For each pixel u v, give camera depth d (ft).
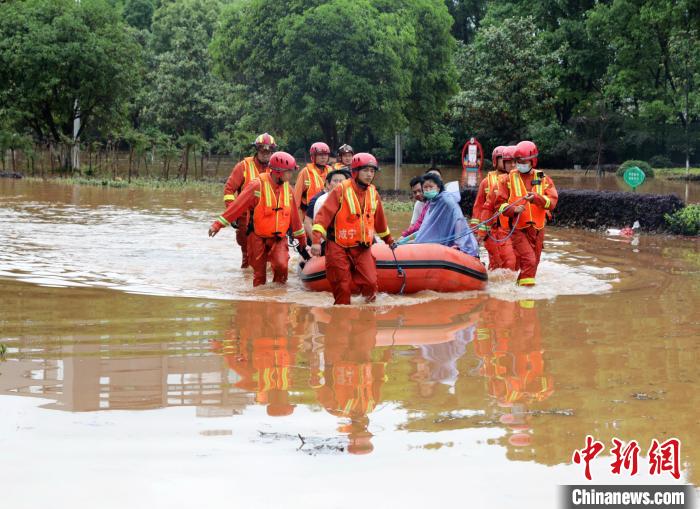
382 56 96.22
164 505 11.84
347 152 38.45
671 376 18.92
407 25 99.71
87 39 115.24
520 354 21.07
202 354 20.83
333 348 21.70
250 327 24.34
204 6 184.96
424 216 34.68
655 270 36.94
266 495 12.19
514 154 32.45
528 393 17.49
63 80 116.37
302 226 34.06
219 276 34.58
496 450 14.07
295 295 30.32
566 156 154.71
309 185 38.22
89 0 118.73
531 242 32.73
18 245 42.27
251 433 14.84
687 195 90.02
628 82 149.79
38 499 12.00
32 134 129.29
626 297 30.04
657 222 53.16
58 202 71.05
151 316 25.79
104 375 18.69
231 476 12.86
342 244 28.37
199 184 99.86
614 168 144.87
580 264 38.78
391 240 29.91
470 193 63.87
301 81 98.02
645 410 16.28
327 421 15.56
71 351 20.92
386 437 14.67
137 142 110.93
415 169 153.07
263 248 32.12
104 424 15.26
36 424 15.20
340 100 98.12
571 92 163.22
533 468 13.30
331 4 95.09
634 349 21.63
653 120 150.20
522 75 135.44
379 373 19.12
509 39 136.56
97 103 121.29
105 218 57.72
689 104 151.23
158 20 196.95
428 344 22.27
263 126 108.27
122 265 36.73
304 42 95.40
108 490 12.33
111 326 24.13
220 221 31.81
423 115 113.70
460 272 30.78
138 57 124.88
